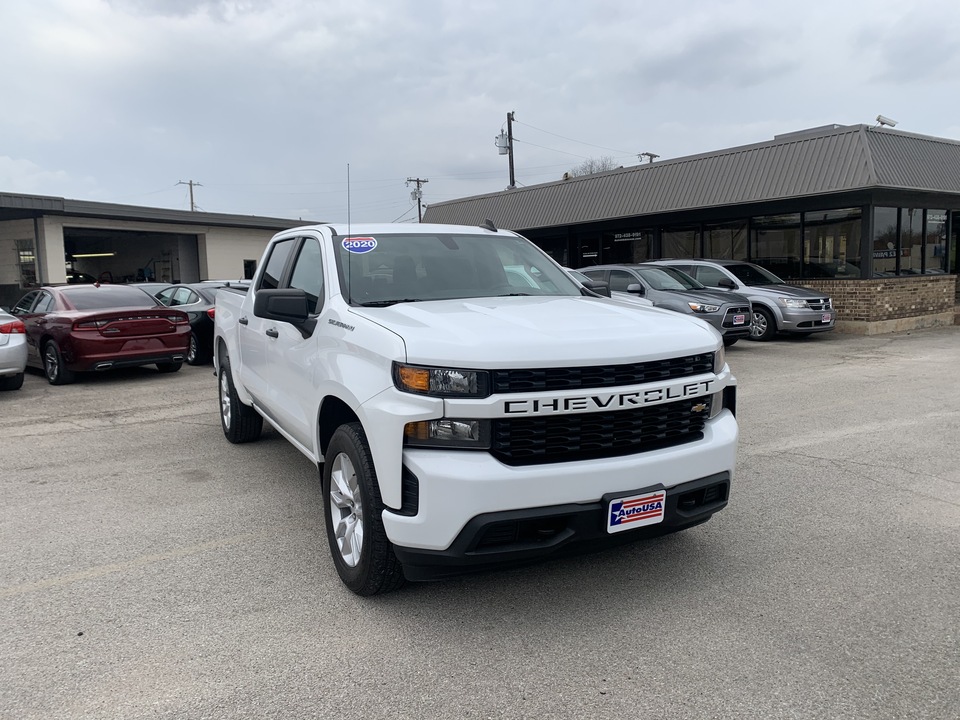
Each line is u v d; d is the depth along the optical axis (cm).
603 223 2086
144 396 930
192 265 2995
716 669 281
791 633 307
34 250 2442
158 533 433
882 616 321
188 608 336
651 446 323
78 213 2422
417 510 297
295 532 433
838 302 1564
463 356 293
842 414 738
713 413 351
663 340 328
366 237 448
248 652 297
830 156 1490
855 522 436
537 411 294
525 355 295
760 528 428
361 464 324
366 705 262
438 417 293
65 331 997
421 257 443
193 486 525
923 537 411
